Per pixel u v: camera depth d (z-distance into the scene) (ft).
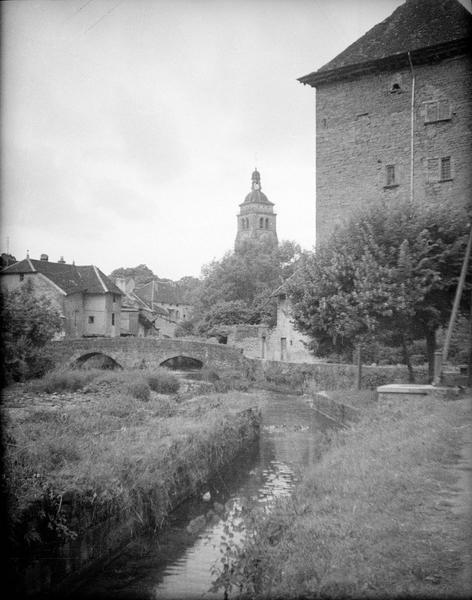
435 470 27.94
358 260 65.92
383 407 51.52
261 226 346.54
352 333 65.00
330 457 38.58
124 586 27.89
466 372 72.74
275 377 112.78
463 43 95.14
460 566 18.16
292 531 24.21
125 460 36.27
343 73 106.11
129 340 144.77
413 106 101.45
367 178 105.70
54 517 28.35
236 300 197.77
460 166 97.86
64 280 183.83
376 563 18.83
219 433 50.55
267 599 19.38
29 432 40.09
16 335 92.17
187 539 33.45
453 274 63.87
